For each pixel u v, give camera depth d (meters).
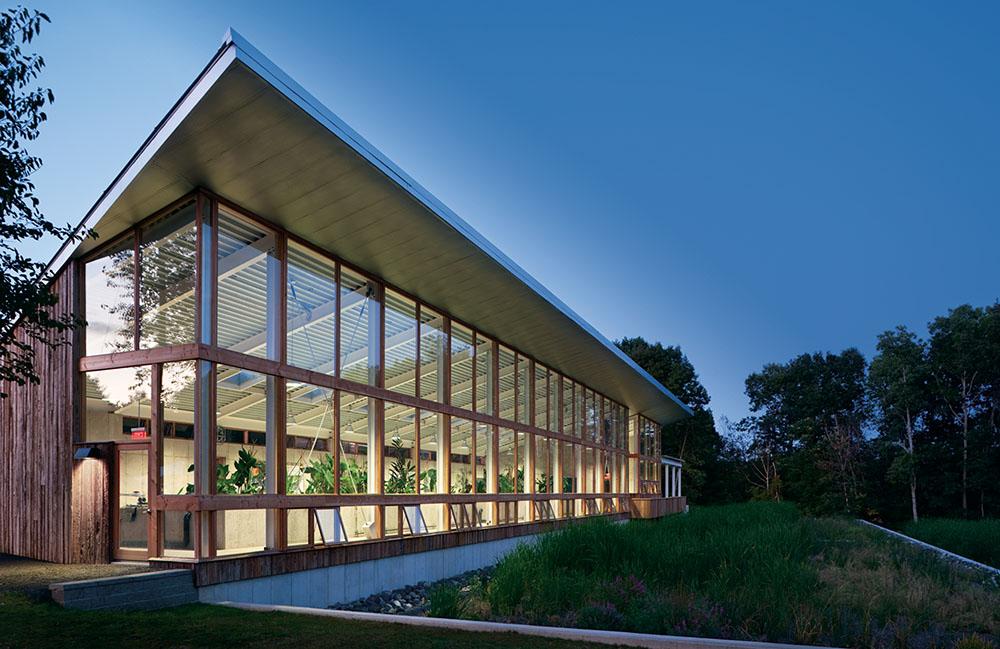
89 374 12.95
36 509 13.23
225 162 11.22
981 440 43.88
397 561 15.85
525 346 23.06
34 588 9.59
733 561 12.58
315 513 13.62
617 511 32.72
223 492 11.73
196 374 11.58
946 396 45.75
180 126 10.16
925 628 9.76
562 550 13.20
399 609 13.72
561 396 27.08
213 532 11.45
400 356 17.02
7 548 13.83
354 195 12.77
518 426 23.05
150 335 12.30
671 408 39.00
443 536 17.78
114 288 12.88
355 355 15.35
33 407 13.60
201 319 11.68
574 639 8.38
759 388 68.31
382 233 14.22
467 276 16.94
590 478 29.89
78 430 12.82
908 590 11.67
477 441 20.39
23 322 8.22
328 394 14.44
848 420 58.69
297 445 13.48
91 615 8.80
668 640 8.12
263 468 12.62
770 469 64.44
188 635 7.98
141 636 7.90
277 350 13.23
